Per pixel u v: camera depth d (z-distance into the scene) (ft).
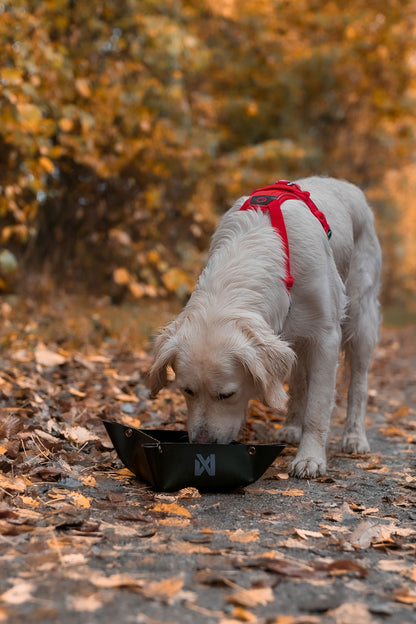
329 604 6.45
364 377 14.21
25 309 25.96
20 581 6.56
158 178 32.91
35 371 16.97
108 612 6.07
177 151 32.40
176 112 34.83
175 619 6.02
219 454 9.94
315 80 54.90
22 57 23.31
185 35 32.99
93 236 31.50
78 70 28.60
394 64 57.62
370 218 14.69
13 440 11.07
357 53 55.98
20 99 21.89
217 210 39.22
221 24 47.37
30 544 7.39
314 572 7.12
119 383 17.22
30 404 13.64
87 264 32.35
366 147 65.62
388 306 88.28
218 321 10.14
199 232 34.01
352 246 13.74
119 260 32.45
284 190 12.50
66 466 10.49
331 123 61.52
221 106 46.57
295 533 8.46
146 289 28.86
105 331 24.00
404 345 38.88
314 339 11.78
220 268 10.89
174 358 10.30
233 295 10.50
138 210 31.53
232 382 10.05
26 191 27.48
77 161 28.81
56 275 30.73
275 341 10.09
